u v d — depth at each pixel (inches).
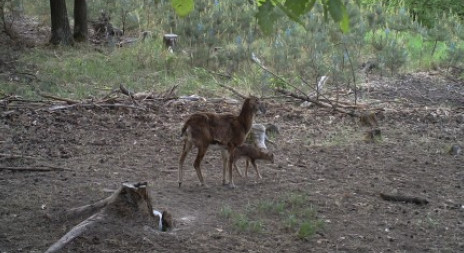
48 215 332.8
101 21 955.3
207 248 304.0
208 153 493.4
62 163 445.7
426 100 706.8
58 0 863.1
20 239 306.2
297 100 650.8
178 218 342.3
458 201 393.7
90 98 635.5
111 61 800.3
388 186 419.2
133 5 984.9
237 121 407.8
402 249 314.8
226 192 397.4
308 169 455.5
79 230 303.9
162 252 296.8
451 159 493.7
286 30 839.1
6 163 438.6
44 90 657.6
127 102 613.6
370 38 941.2
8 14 1040.2
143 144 503.2
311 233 324.5
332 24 866.8
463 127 595.8
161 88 694.5
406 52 849.5
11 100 599.2
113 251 294.2
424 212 371.6
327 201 383.6
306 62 755.4
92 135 520.1
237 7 970.7
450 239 330.0
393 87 756.6
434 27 957.8
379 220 355.9
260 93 683.4
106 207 318.0
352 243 319.9
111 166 444.5
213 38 813.2
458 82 802.2
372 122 583.8
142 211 319.3
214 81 731.4
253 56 759.1
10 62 748.0
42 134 513.7
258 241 317.7
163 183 411.2
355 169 458.0
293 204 375.2
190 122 399.9
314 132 558.9
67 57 808.9
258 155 416.8
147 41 897.5
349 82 729.0
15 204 351.9
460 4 1106.7
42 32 955.3
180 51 829.2
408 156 497.7
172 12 954.1
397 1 1105.4
